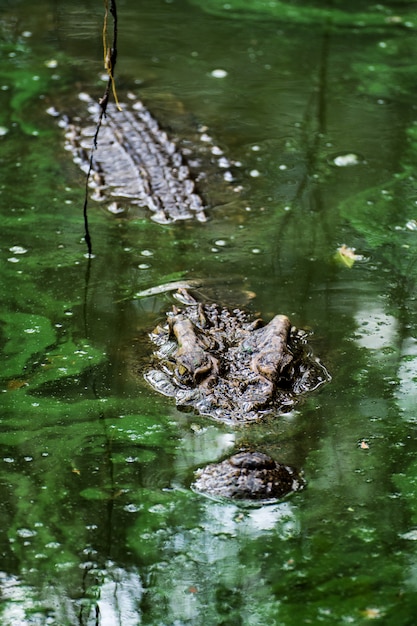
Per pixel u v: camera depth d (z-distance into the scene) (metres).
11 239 9.09
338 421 6.46
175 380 6.83
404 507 5.76
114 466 6.14
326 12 15.49
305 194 10.05
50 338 7.52
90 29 14.78
